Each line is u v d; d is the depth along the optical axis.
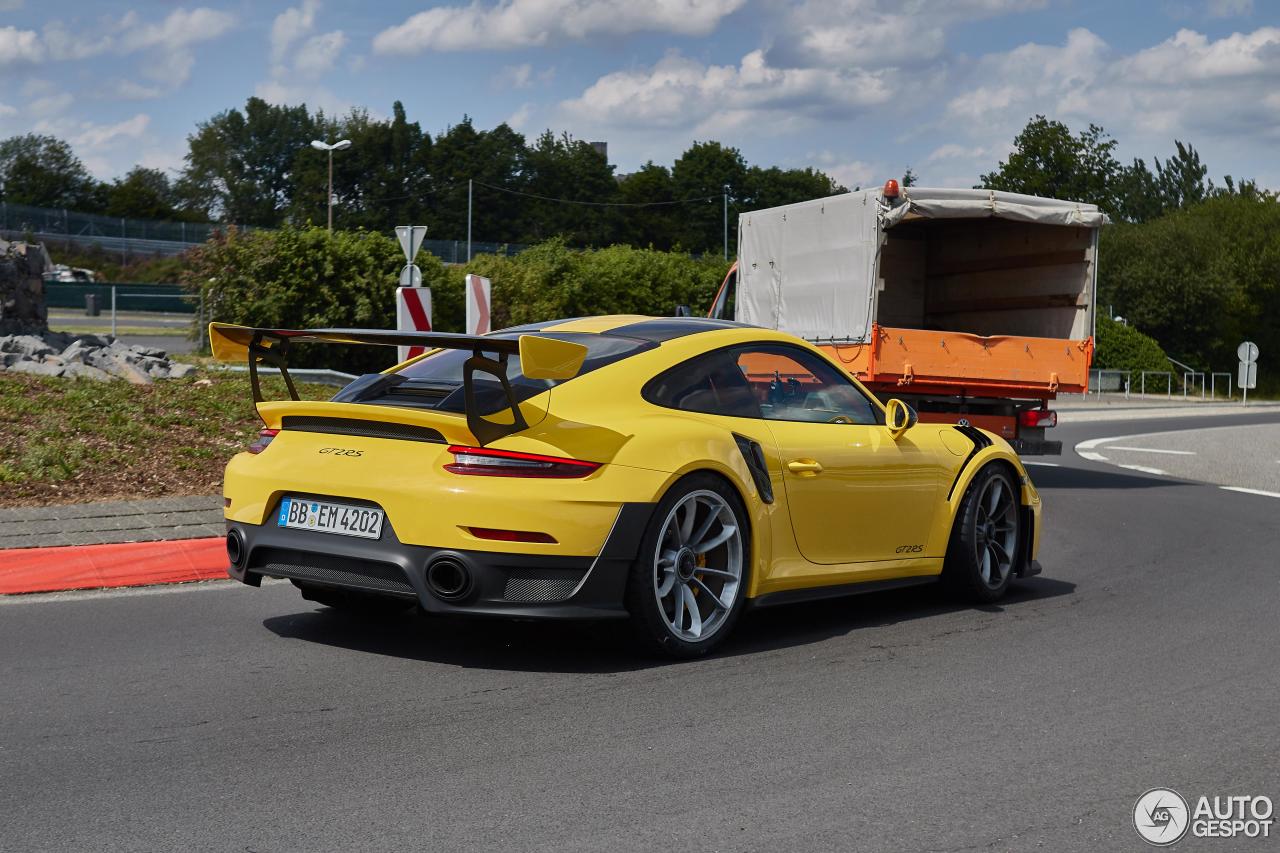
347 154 114.94
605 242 118.62
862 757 3.85
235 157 136.00
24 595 6.12
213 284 22.66
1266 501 12.33
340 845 3.06
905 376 12.48
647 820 3.27
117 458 8.80
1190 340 69.12
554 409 4.77
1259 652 5.51
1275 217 76.62
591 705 4.36
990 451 6.46
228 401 10.99
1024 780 3.68
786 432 5.46
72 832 3.13
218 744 3.87
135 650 5.06
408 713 4.23
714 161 121.50
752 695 4.55
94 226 67.31
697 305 41.06
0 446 8.59
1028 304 14.29
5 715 4.16
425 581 4.56
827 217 13.37
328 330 4.86
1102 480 14.48
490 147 117.38
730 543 5.16
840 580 5.69
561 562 4.58
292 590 6.37
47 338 13.90
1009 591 6.97
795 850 3.09
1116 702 4.60
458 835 3.14
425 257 24.33
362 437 4.82
